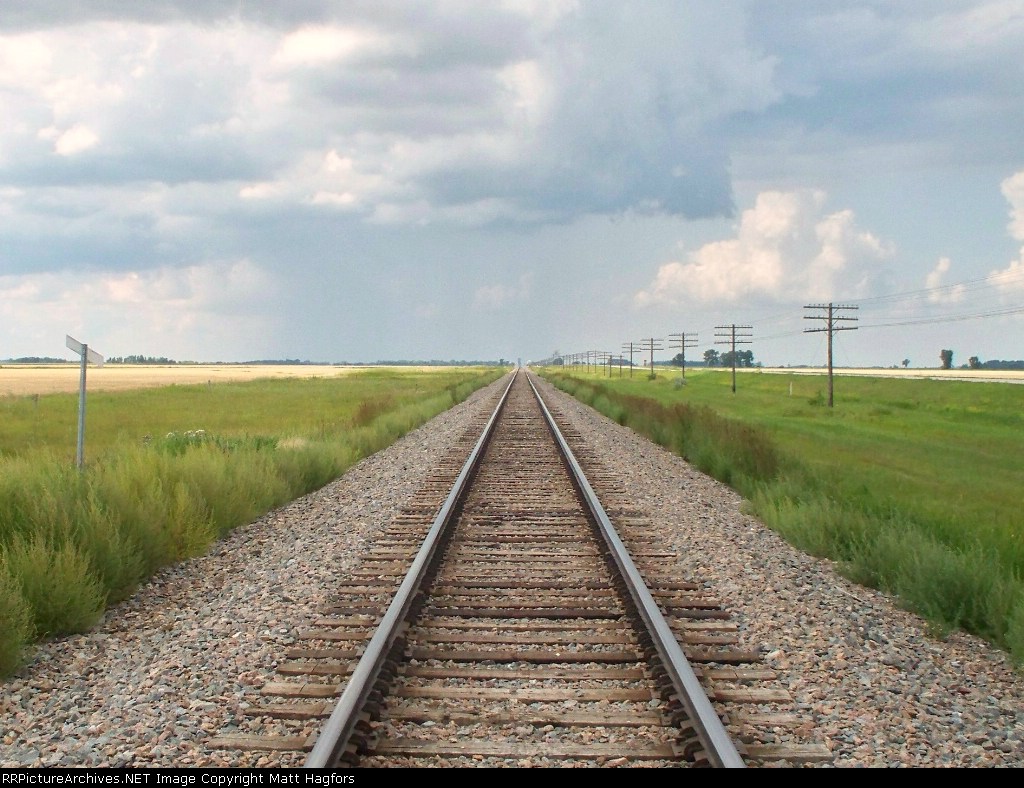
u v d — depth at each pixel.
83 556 7.41
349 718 4.57
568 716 4.94
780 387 83.81
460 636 6.38
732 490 15.43
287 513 12.42
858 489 15.47
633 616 6.77
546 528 10.79
